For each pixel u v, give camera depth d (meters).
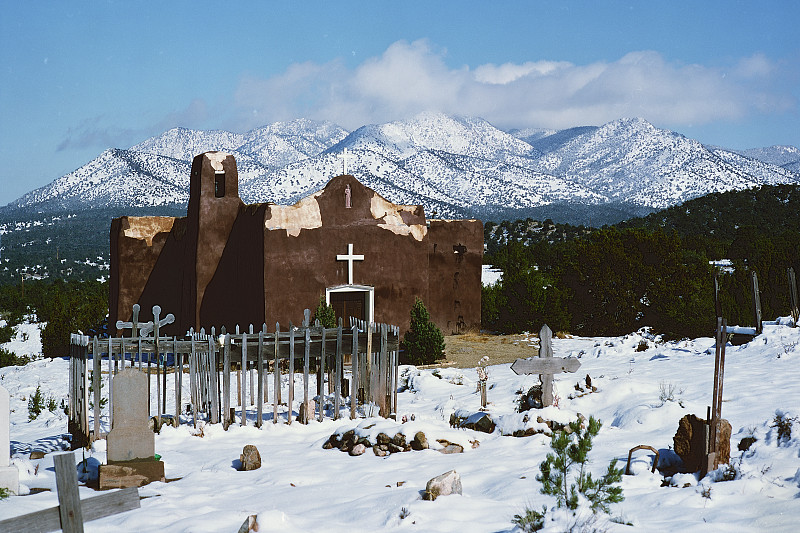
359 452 16.09
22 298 126.94
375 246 37.53
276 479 14.04
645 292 45.19
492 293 46.06
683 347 28.59
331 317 34.25
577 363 18.00
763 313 36.06
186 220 39.97
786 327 26.08
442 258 41.78
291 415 19.86
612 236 45.84
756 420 14.59
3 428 13.92
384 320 37.66
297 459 16.08
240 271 38.12
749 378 20.09
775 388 18.03
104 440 17.92
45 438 21.66
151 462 14.46
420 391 26.44
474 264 42.41
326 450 16.86
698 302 37.94
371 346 21.11
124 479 14.21
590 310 45.66
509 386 24.03
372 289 37.34
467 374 29.80
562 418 16.48
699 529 9.07
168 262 40.94
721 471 11.35
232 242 38.09
